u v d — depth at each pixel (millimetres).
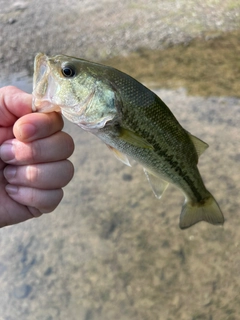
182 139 214
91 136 430
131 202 357
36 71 188
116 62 549
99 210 355
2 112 200
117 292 301
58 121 191
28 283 312
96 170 390
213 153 392
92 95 188
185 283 300
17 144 188
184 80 497
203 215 248
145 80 508
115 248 327
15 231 350
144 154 202
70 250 329
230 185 360
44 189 196
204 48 548
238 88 471
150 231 334
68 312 294
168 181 223
